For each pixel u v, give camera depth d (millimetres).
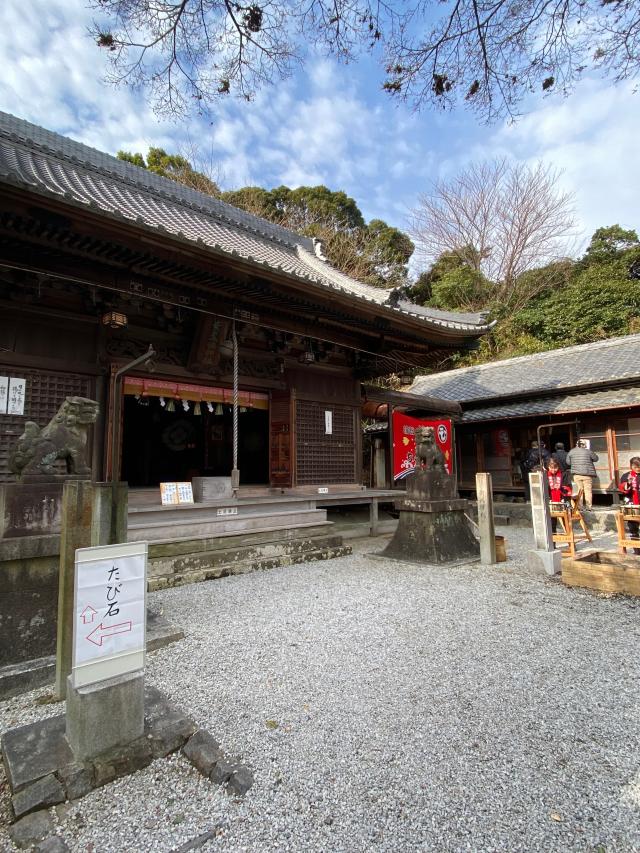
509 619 4250
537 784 2084
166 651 3564
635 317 20094
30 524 3381
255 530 6672
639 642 3688
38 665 3146
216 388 8883
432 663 3330
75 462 3768
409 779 2127
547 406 13078
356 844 1777
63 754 2174
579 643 3680
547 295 25156
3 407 6184
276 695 2893
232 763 2213
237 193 25516
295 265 12297
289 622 4199
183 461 15125
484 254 28547
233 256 6184
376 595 5047
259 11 3969
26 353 6418
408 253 30031
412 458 12102
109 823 1904
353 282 11438
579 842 1772
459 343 10750
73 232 5320
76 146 10273
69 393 6738
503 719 2605
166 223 8953
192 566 5797
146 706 2594
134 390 7793
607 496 11922
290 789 2076
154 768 2230
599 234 25891
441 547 6645
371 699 2834
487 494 6684
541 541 6191
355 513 11570
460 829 1839
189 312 7645
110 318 6586
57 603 3396
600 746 2355
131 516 6082
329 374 10578
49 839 1809
